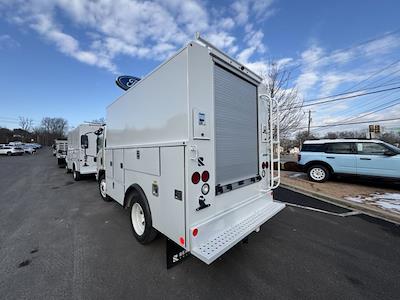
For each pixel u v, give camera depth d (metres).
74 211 5.40
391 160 7.18
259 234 3.96
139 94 3.38
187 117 2.36
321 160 8.50
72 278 2.69
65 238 3.83
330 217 4.88
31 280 2.65
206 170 2.55
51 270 2.86
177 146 2.46
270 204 3.84
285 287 2.51
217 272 2.80
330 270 2.85
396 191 7.05
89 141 9.66
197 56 2.46
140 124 3.35
